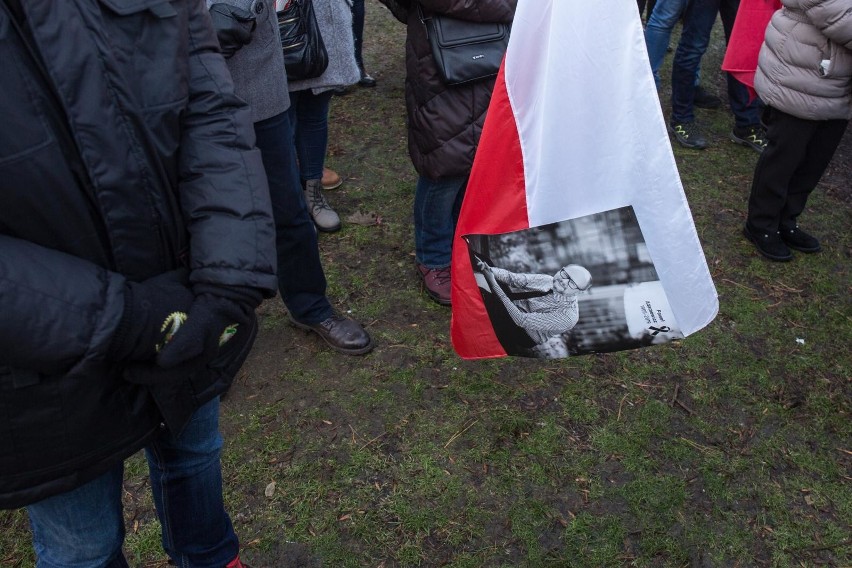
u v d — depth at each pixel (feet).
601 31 5.43
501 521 7.30
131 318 3.98
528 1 5.61
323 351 9.32
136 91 4.04
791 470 7.94
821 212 12.56
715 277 10.87
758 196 11.00
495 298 6.51
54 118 3.80
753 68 11.70
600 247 6.00
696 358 9.36
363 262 10.94
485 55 8.14
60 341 3.72
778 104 10.12
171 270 4.51
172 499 5.49
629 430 8.31
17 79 3.64
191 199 4.43
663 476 7.80
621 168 5.73
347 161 13.60
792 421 8.52
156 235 4.29
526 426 8.32
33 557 6.94
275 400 8.61
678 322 6.10
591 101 5.61
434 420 8.38
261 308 10.03
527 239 6.16
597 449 8.08
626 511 7.43
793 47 9.84
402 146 14.11
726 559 7.03
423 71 8.41
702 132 14.90
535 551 7.03
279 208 8.13
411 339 9.55
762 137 14.20
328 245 11.28
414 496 7.53
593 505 7.48
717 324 9.95
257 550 6.99
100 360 3.89
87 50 3.79
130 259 4.23
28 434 4.03
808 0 9.34
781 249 11.20
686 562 6.98
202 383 4.78
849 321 10.10
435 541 7.11
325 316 9.26
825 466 8.00
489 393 8.74
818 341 9.73
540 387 8.84
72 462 4.25
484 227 6.33
